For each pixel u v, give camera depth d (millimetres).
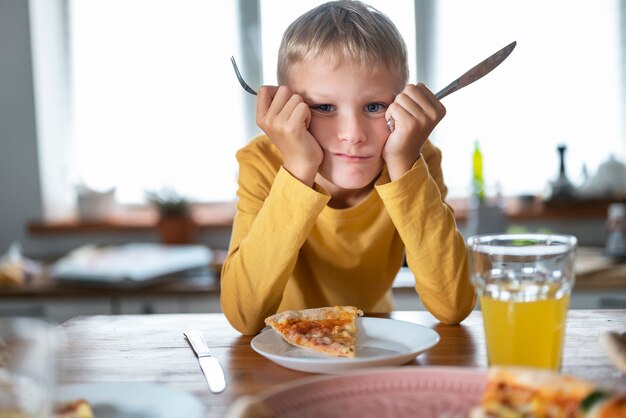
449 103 2842
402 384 625
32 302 2105
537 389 530
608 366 741
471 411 537
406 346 845
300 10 2865
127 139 2975
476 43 2814
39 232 2809
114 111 2965
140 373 767
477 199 2361
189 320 1043
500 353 720
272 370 770
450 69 2828
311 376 745
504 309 711
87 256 2316
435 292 1008
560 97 2816
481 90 2830
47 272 2342
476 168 2414
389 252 1291
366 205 1188
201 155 2963
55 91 2938
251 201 1184
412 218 1021
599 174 2703
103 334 950
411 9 2820
